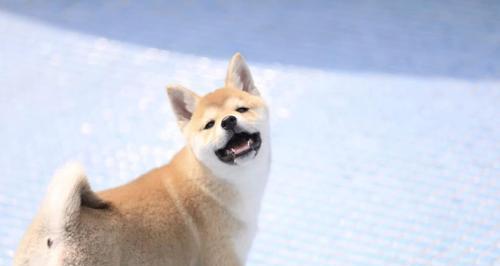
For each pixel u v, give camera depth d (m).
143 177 4.72
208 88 8.20
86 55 8.89
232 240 4.70
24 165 6.87
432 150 7.13
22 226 6.02
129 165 6.89
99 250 4.02
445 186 6.57
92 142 7.27
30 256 4.04
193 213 4.57
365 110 7.86
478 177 6.68
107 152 7.09
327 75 8.58
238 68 5.02
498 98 8.03
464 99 8.05
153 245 4.28
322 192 6.53
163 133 7.42
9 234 5.91
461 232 5.97
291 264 5.66
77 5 10.09
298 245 5.87
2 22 9.47
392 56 9.01
